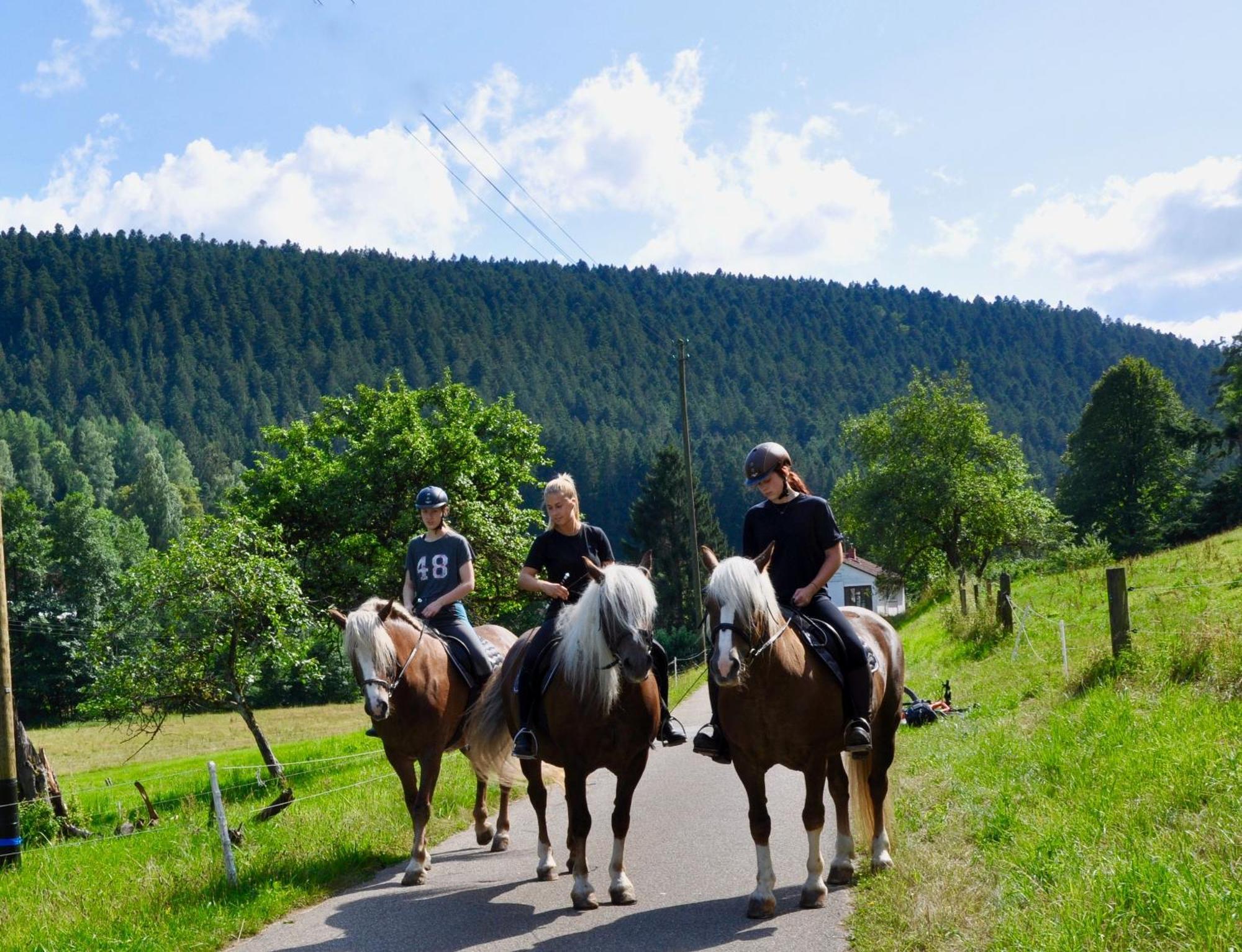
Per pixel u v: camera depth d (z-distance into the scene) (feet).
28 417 496.64
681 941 18.84
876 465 198.08
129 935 21.09
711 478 452.35
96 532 230.07
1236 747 23.38
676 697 91.45
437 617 29.48
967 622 72.49
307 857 27.45
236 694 70.95
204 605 69.26
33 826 51.39
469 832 31.94
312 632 74.33
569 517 25.35
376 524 100.48
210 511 427.33
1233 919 14.57
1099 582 68.39
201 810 48.21
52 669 204.64
